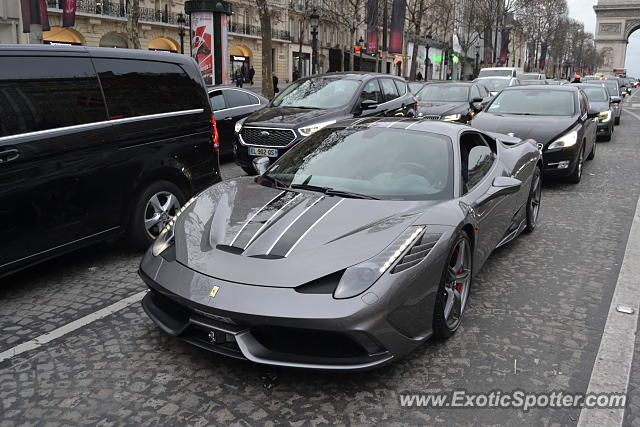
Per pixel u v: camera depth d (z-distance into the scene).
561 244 5.75
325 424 2.70
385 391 2.98
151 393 2.95
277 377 3.10
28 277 4.73
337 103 9.30
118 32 38.53
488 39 52.38
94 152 4.58
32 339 3.57
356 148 4.27
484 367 3.24
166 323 3.22
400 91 11.12
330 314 2.72
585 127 9.30
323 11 50.78
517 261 5.18
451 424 2.72
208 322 2.95
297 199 3.66
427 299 3.12
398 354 2.96
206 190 4.12
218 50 18.94
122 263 5.07
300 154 4.42
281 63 52.72
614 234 6.14
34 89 4.20
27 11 17.03
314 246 3.07
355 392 2.96
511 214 5.05
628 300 4.27
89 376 3.12
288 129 8.23
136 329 3.70
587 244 5.76
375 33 33.97
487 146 4.95
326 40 57.53
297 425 2.69
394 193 3.74
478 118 9.44
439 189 3.82
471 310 4.04
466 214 3.61
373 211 3.44
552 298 4.30
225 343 2.97
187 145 5.46
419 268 3.04
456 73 76.88
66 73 4.43
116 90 4.82
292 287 2.82
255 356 2.86
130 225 5.07
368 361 2.85
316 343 2.87
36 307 4.09
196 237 3.38
